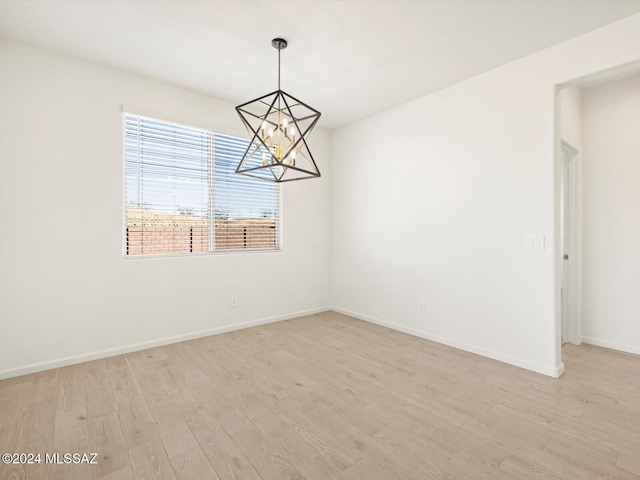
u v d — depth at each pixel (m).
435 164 3.34
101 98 2.84
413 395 2.26
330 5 2.05
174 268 3.28
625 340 3.10
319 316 4.36
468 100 3.06
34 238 2.57
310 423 1.93
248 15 2.15
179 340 3.31
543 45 2.50
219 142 3.62
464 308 3.12
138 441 1.75
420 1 2.01
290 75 2.99
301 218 4.33
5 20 2.22
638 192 3.04
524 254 2.70
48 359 2.64
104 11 2.11
